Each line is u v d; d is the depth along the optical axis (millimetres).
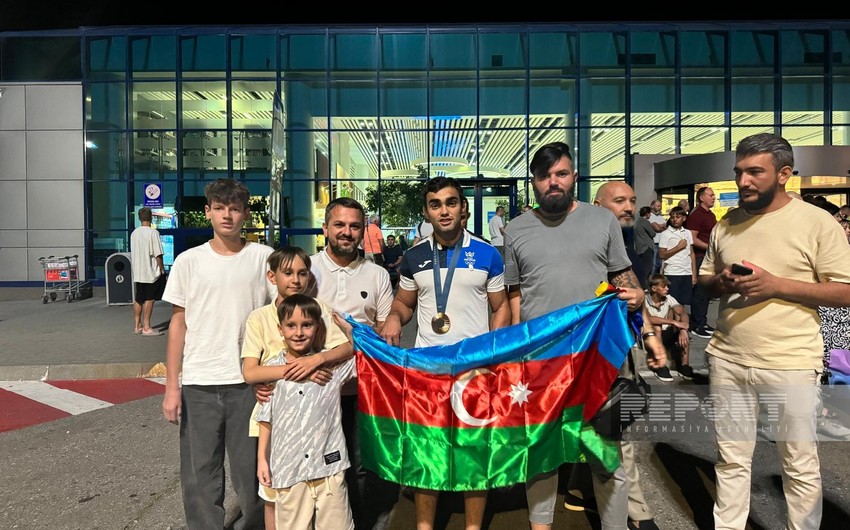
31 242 16266
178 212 16812
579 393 2799
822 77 16719
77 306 13148
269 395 2727
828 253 2512
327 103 17031
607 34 16828
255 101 16969
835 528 3117
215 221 2877
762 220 2676
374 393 2846
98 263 16531
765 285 2494
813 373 2611
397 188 17203
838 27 16547
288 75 16984
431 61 17031
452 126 17078
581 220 2918
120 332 9344
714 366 2883
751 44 16719
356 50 17016
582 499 3477
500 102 17031
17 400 6031
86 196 16375
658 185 15375
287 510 2682
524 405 2748
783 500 3445
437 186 2959
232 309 2857
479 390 2762
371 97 17109
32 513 3490
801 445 2652
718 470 2881
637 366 2947
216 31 16781
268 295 2998
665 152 16891
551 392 2752
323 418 2717
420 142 17141
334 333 2918
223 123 16875
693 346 6992
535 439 2734
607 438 2818
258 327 2795
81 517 3434
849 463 3945
